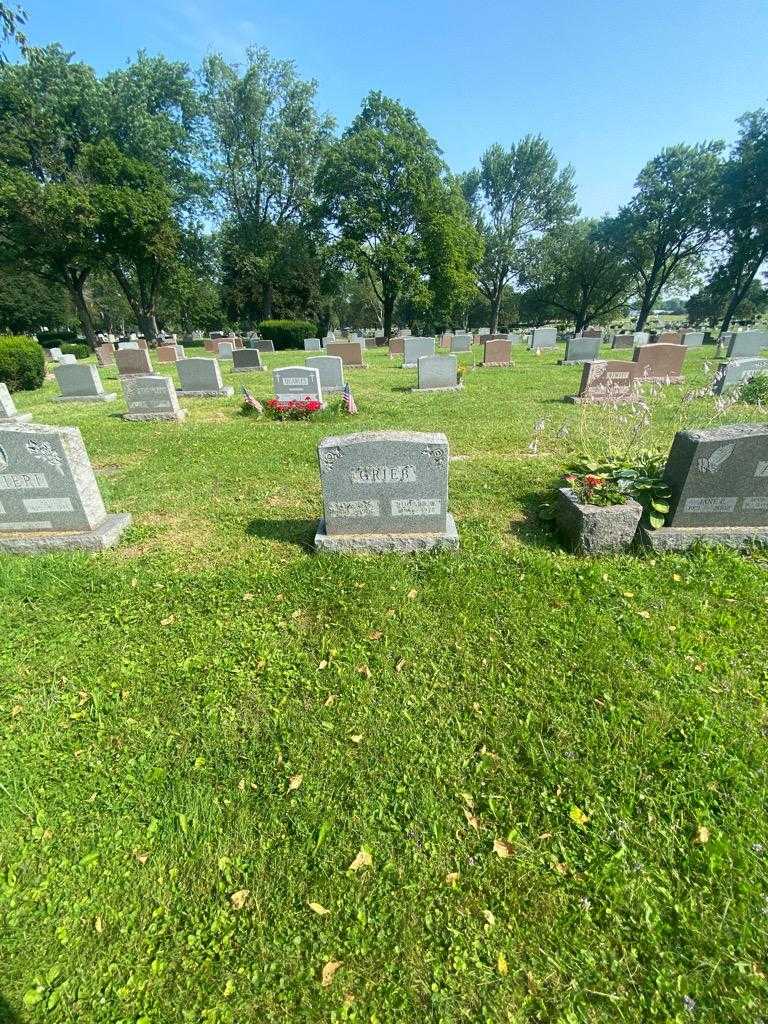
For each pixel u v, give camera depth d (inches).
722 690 114.8
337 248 1342.3
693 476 166.9
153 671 126.6
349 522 178.4
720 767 97.0
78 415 454.3
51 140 1138.0
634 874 81.4
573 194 1723.7
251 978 71.3
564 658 125.5
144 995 70.0
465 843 87.2
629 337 1031.0
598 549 172.2
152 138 1234.6
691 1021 65.7
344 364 824.9
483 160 1700.3
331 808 93.4
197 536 198.8
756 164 1385.3
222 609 150.2
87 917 79.1
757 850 83.4
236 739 107.7
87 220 1049.5
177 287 1448.1
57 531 191.2
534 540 186.1
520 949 73.4
